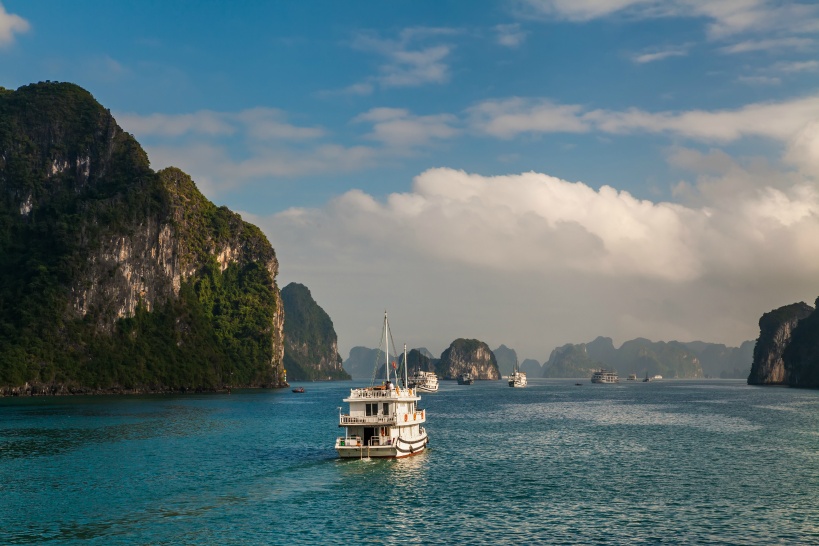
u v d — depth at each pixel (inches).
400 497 2477.9
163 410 6402.6
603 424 5201.8
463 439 4151.1
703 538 2010.3
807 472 2982.3
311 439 4033.0
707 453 3538.4
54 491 2551.7
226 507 2331.4
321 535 2033.7
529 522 2169.0
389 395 3201.3
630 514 2265.0
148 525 2124.8
